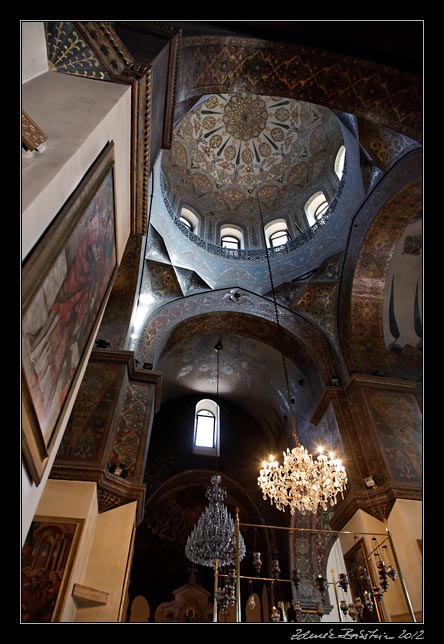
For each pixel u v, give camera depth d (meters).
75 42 3.75
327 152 12.73
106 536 5.98
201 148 13.84
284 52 5.54
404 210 8.53
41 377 2.67
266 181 14.11
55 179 2.52
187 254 11.30
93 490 5.93
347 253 9.91
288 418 11.75
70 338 3.25
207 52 5.54
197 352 12.53
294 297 10.80
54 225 2.53
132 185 4.61
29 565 5.04
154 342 9.44
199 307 10.44
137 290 8.88
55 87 3.37
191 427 13.55
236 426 13.98
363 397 8.20
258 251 12.50
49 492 5.82
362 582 5.52
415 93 5.19
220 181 14.16
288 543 11.16
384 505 6.89
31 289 2.26
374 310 9.39
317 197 12.92
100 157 3.27
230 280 11.57
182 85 5.70
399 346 9.19
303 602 10.17
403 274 9.31
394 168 7.98
